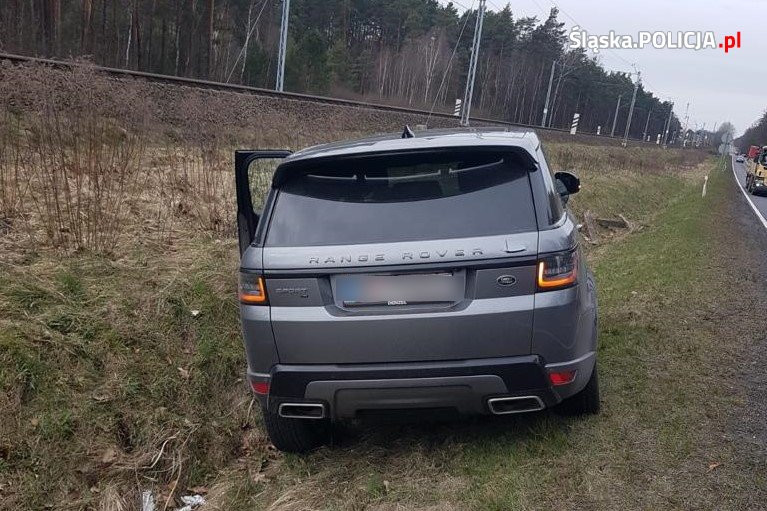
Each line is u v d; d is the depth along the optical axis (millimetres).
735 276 8906
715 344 5664
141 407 4395
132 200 7820
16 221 6441
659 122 148375
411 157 3564
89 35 36062
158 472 4102
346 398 3510
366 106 27219
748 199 27469
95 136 7980
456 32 70500
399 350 3404
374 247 3400
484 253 3324
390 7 71000
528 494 3381
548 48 84562
